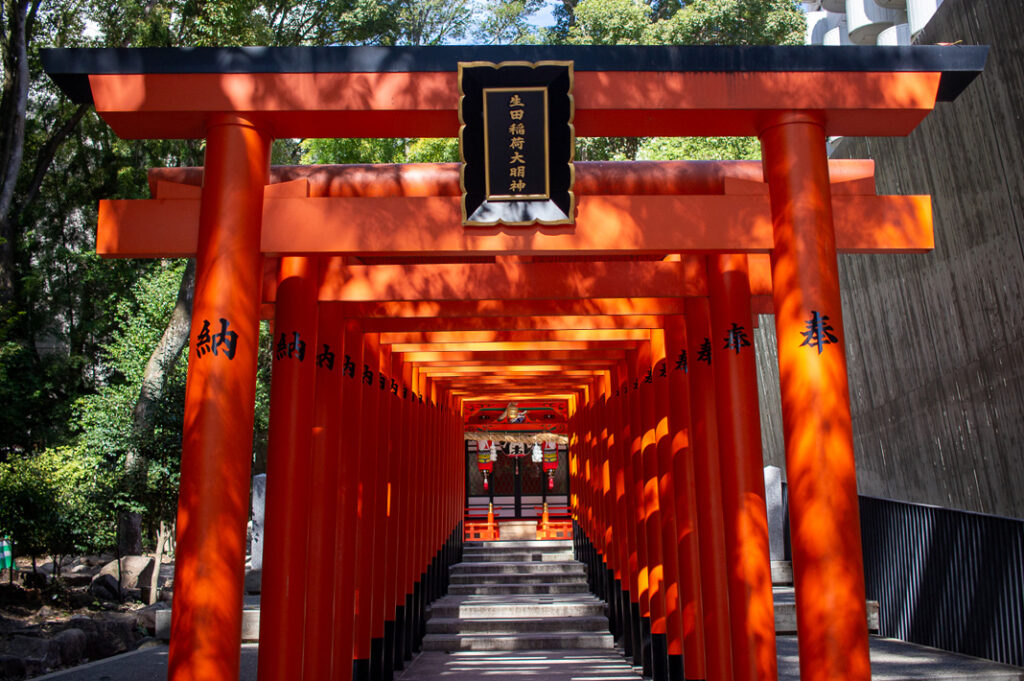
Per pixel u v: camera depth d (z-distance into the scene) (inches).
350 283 276.5
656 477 414.0
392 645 446.3
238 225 205.9
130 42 724.0
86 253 840.3
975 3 374.0
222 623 194.7
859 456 549.3
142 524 746.8
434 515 652.1
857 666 191.8
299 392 259.3
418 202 213.2
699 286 279.1
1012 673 316.8
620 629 563.2
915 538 404.5
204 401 200.5
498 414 896.3
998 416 386.0
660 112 208.7
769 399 714.8
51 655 430.3
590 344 444.8
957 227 406.9
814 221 207.6
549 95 204.7
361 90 205.5
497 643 569.9
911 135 436.1
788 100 207.9
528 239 211.3
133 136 221.3
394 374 455.2
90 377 862.5
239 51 204.7
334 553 298.4
